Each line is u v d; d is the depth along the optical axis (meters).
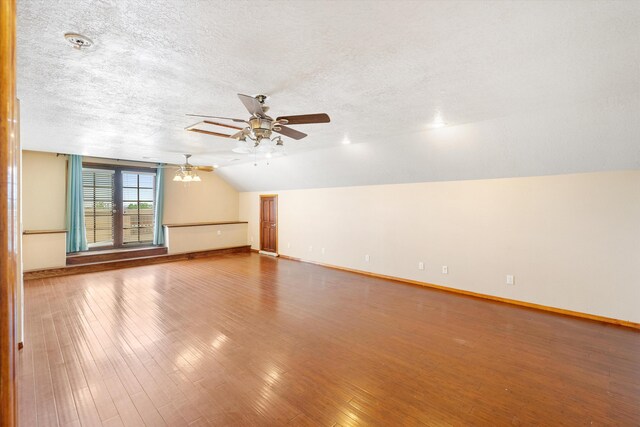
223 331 3.43
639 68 2.11
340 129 3.80
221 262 7.31
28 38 1.72
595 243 3.76
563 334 3.38
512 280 4.39
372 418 2.08
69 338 3.21
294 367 2.71
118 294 4.72
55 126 3.70
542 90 2.52
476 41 1.76
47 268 5.65
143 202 7.26
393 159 4.90
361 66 2.07
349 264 6.45
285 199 7.87
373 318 3.84
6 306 0.47
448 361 2.82
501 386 2.44
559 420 2.07
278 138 3.43
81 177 6.17
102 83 2.36
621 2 1.42
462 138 3.91
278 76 2.23
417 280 5.40
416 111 3.07
